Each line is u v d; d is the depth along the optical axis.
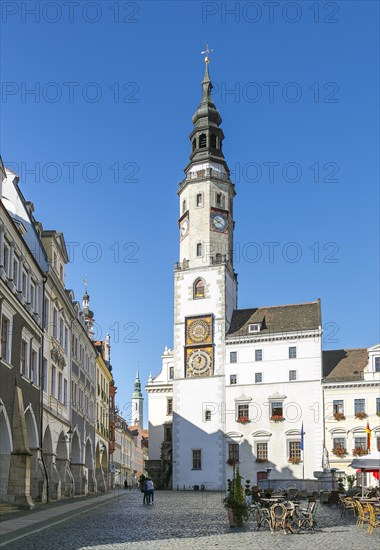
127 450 153.00
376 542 25.03
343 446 82.69
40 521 30.00
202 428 89.62
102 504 47.88
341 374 86.19
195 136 102.94
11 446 38.34
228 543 23.89
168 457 96.25
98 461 80.81
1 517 31.97
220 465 87.62
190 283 95.50
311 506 30.97
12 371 39.09
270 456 85.44
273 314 93.00
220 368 90.75
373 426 82.00
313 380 85.81
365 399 83.25
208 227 97.00
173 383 92.75
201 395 90.81
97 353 77.56
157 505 49.88
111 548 21.66
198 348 92.69
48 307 51.38
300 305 92.62
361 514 32.62
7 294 37.19
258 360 89.12
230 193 100.75
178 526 30.92
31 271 45.38
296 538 26.27
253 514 36.94
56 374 53.97
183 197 100.75
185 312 94.75
